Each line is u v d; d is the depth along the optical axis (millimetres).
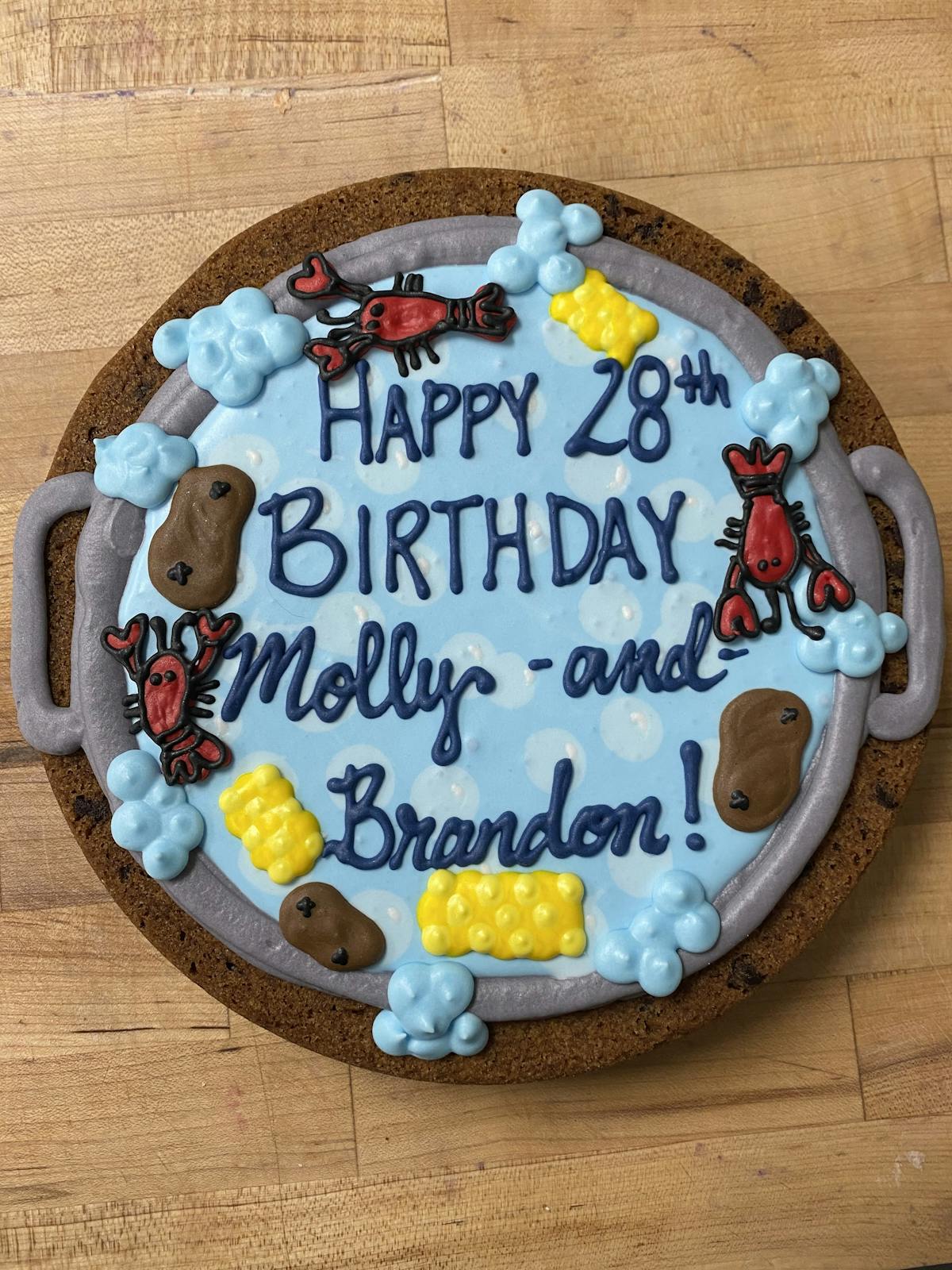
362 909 413
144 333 433
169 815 411
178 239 491
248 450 422
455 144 498
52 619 427
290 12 500
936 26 514
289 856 410
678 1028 414
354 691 416
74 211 491
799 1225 467
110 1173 463
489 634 419
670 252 437
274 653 417
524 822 416
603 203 436
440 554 421
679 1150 469
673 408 427
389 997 406
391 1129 467
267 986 418
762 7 511
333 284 420
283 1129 466
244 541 420
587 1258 464
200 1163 464
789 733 416
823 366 428
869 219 504
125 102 495
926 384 497
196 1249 460
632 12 508
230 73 497
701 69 507
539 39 505
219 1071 467
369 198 436
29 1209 460
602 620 421
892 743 423
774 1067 472
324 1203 463
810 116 508
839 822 421
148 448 416
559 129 500
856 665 415
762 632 421
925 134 510
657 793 418
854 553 422
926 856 481
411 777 416
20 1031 467
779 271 499
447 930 408
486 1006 408
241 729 417
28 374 485
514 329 426
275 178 494
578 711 418
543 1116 469
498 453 423
